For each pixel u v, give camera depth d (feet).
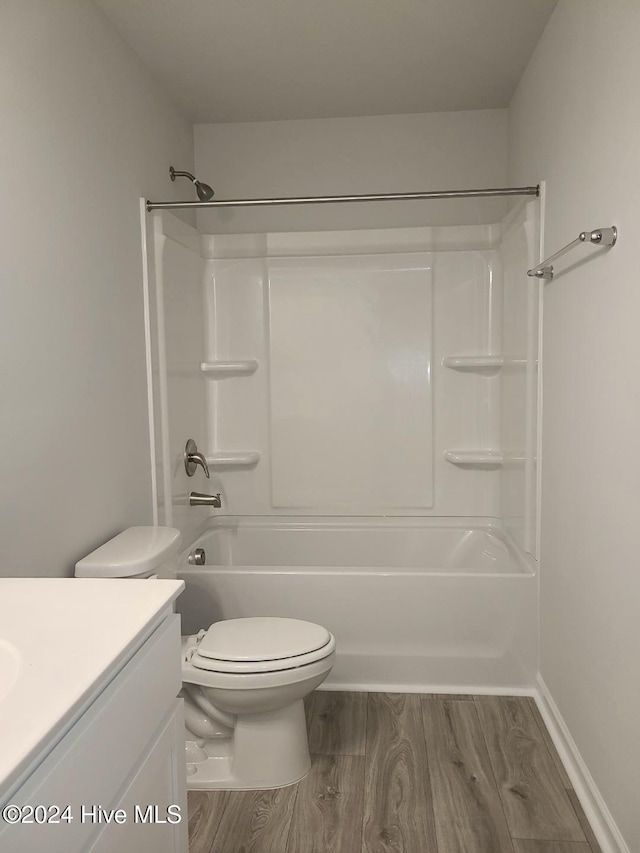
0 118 5.63
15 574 5.77
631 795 5.44
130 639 3.70
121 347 8.21
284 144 11.74
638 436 5.18
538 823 6.43
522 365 9.41
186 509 10.53
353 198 8.88
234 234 11.66
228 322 11.82
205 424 11.78
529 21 8.22
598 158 6.15
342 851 6.10
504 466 10.95
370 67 9.57
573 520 7.12
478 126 11.43
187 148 11.37
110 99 8.04
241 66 9.43
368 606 9.02
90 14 7.49
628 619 5.46
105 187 7.84
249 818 6.58
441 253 11.45
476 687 9.00
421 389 11.59
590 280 6.44
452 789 6.95
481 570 9.07
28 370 6.00
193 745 7.43
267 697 6.76
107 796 3.49
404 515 11.78
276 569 9.16
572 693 7.20
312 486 11.85
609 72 5.81
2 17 5.68
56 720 2.85
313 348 11.73
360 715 8.45
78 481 7.00
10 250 5.73
